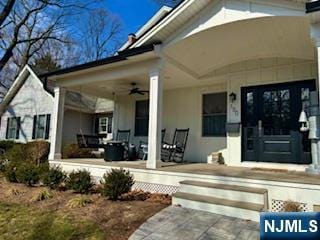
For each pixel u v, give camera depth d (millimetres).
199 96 8617
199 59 6785
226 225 3605
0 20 12875
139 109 10242
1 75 20719
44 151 10594
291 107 6344
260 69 6805
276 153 6379
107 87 9422
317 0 3910
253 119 6840
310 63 6172
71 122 13859
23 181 6484
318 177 4414
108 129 14102
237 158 6805
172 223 3719
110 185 4883
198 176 5039
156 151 5879
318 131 4797
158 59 6098
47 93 13656
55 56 23031
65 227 3764
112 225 3744
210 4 5270
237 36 5582
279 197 4121
